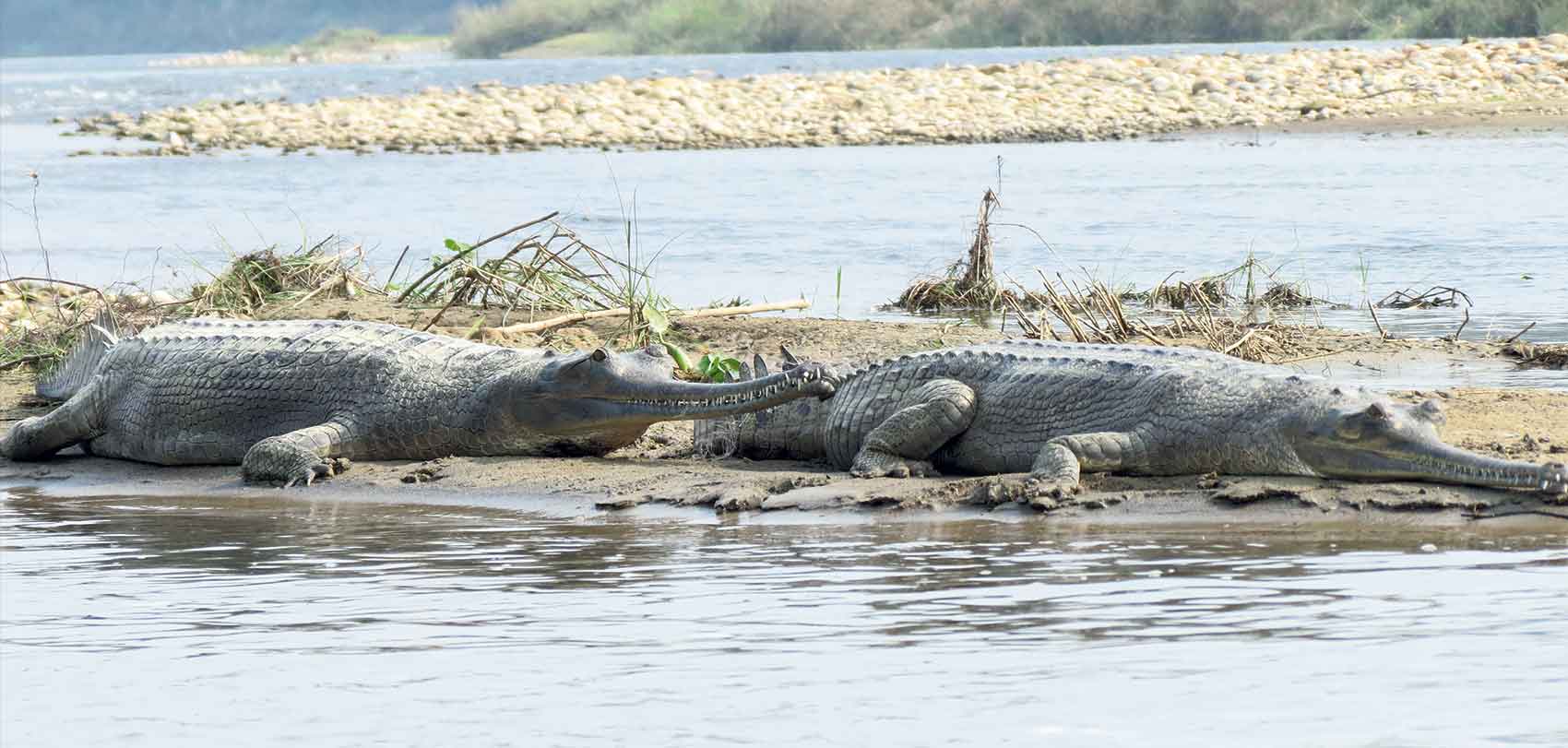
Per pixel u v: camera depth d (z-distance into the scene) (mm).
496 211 101125
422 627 25125
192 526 33656
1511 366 48219
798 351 52094
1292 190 99750
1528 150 117688
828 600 25906
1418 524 29656
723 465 37781
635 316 54344
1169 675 21703
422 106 187125
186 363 41406
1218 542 28891
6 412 47031
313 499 36438
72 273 77375
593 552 30000
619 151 147125
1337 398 32031
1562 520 29312
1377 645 22703
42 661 23781
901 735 19906
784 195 106562
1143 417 33469
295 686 22391
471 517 33688
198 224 98000
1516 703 20328
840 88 184500
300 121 179750
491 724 20703
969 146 142750
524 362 39250
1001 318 59562
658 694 21641
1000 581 26750
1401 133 135125
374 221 97312
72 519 34719
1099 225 86688
